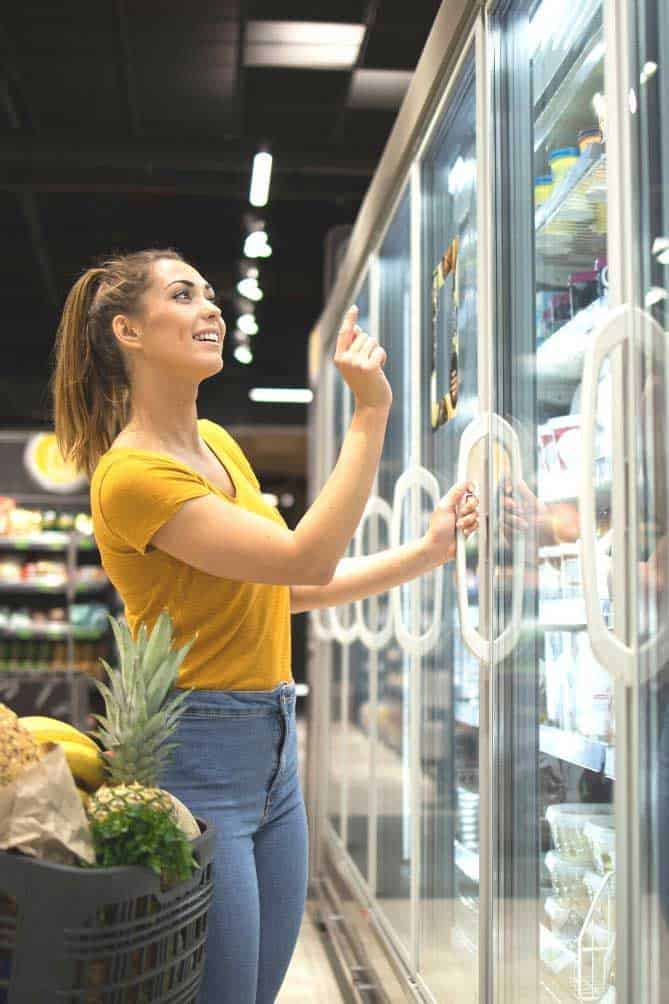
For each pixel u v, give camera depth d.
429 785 2.64
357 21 6.21
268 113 7.55
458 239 2.40
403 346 3.19
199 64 6.78
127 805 1.28
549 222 1.81
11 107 7.50
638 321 1.29
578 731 1.65
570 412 1.68
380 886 3.32
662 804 1.25
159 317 1.78
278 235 10.14
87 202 9.45
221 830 1.69
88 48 6.61
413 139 2.80
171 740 1.71
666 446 1.23
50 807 1.26
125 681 1.42
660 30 1.27
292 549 1.63
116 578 1.80
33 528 10.38
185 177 8.45
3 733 1.33
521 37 1.92
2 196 8.95
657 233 1.26
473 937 2.17
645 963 1.26
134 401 1.84
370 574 2.03
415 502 2.75
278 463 17.36
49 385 2.05
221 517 1.64
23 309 11.93
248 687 1.75
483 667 2.01
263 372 13.50
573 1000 1.70
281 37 6.41
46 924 1.21
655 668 1.23
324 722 5.15
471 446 2.04
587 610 1.27
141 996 1.28
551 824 1.76
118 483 1.67
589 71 1.64
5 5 6.09
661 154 1.26
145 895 1.26
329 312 5.20
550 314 1.78
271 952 1.80
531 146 1.89
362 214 3.85
